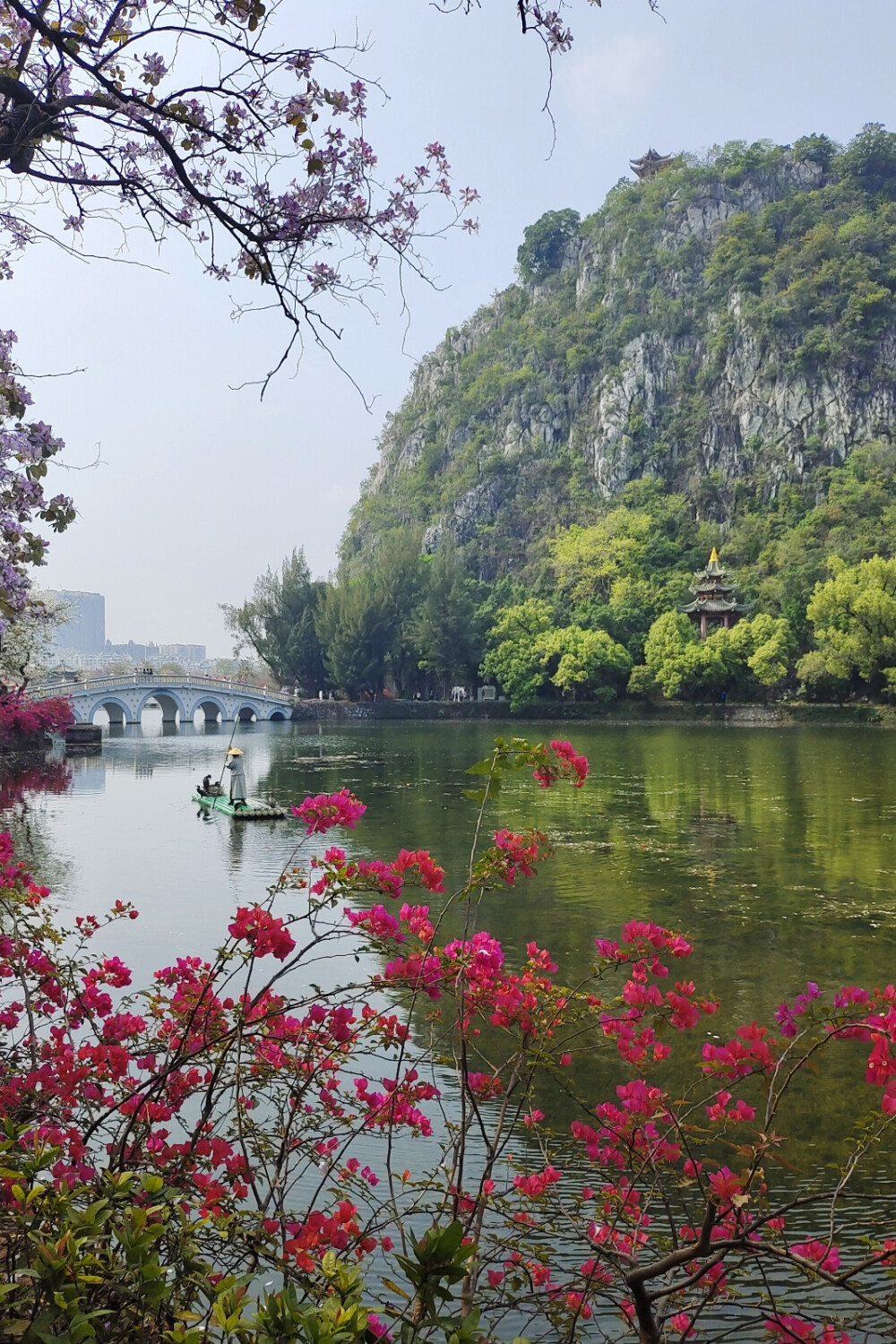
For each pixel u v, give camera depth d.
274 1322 2.49
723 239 164.88
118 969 6.04
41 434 8.18
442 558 111.44
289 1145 5.00
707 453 149.25
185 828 27.47
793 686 99.44
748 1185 3.98
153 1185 3.09
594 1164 5.20
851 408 138.88
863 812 30.06
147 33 5.30
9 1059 5.64
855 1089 9.72
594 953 14.80
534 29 4.89
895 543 105.00
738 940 15.64
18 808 31.73
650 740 65.38
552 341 180.88
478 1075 5.41
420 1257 2.74
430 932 4.80
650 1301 3.56
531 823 28.03
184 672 92.81
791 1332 4.46
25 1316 3.09
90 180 5.76
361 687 109.12
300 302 6.03
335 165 6.11
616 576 122.94
